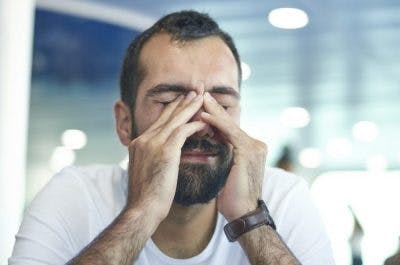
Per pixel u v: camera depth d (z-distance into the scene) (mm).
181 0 4266
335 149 7602
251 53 5465
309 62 5617
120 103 1711
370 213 4574
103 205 1714
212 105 1538
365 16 4812
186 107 1530
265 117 6996
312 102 6672
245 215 1548
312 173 7410
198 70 1553
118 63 4375
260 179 1589
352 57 5492
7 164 2850
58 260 1588
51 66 4469
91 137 5383
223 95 1574
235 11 4699
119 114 1718
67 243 1624
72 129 5324
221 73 1564
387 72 5770
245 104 6715
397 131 7312
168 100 1561
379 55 5426
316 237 1773
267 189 1816
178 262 1609
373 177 7352
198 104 1530
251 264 1538
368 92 6348
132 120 1652
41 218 1618
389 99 6484
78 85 4543
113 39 4305
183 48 1564
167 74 1554
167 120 1539
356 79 5996
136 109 1623
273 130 7203
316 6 4699
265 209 1569
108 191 1740
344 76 5922
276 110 6832
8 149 2855
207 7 4547
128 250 1450
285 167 4203
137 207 1487
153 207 1489
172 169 1500
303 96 6508
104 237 1454
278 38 5152
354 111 6902
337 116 6984
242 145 1565
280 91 6359
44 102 4887
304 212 1798
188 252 1633
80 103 4832
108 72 4477
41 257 1562
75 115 5105
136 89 1620
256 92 6391
